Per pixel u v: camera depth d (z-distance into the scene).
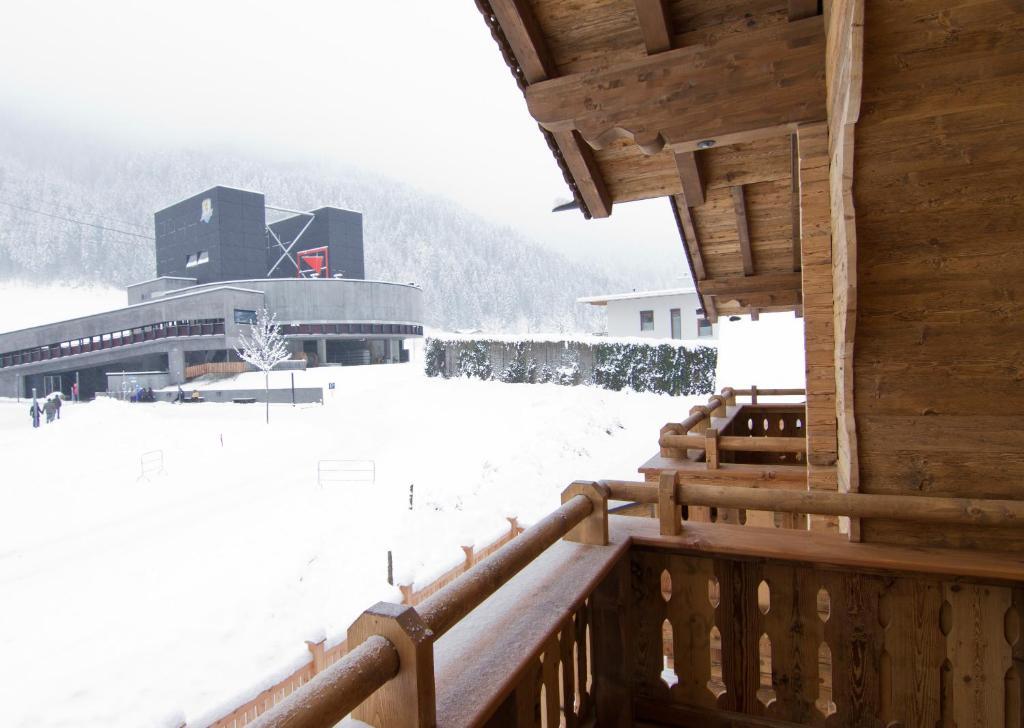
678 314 29.89
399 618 1.18
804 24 2.98
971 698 1.96
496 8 3.37
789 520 4.20
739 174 4.65
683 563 2.31
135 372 43.62
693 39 3.32
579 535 2.28
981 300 2.03
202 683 6.24
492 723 1.45
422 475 14.38
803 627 2.16
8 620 7.64
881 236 2.09
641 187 4.68
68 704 5.83
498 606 1.77
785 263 6.86
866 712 2.09
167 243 54.25
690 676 2.30
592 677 2.26
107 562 9.61
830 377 3.11
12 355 48.91
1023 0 1.79
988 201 1.97
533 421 18.39
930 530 2.12
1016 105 1.89
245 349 36.03
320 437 20.27
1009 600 1.93
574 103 3.41
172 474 15.87
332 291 45.19
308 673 4.84
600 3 3.37
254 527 11.26
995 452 2.05
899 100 1.98
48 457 18.17
